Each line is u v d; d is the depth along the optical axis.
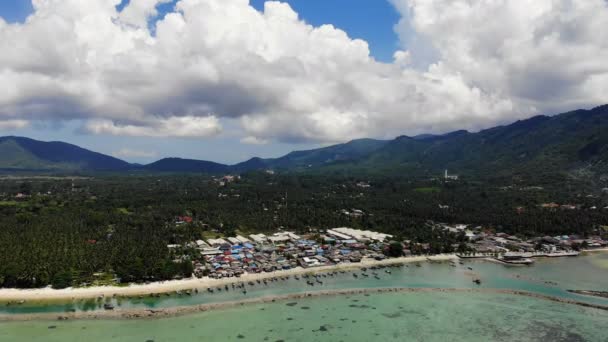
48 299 177.25
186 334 151.62
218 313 171.62
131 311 168.50
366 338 152.38
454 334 156.25
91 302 176.62
